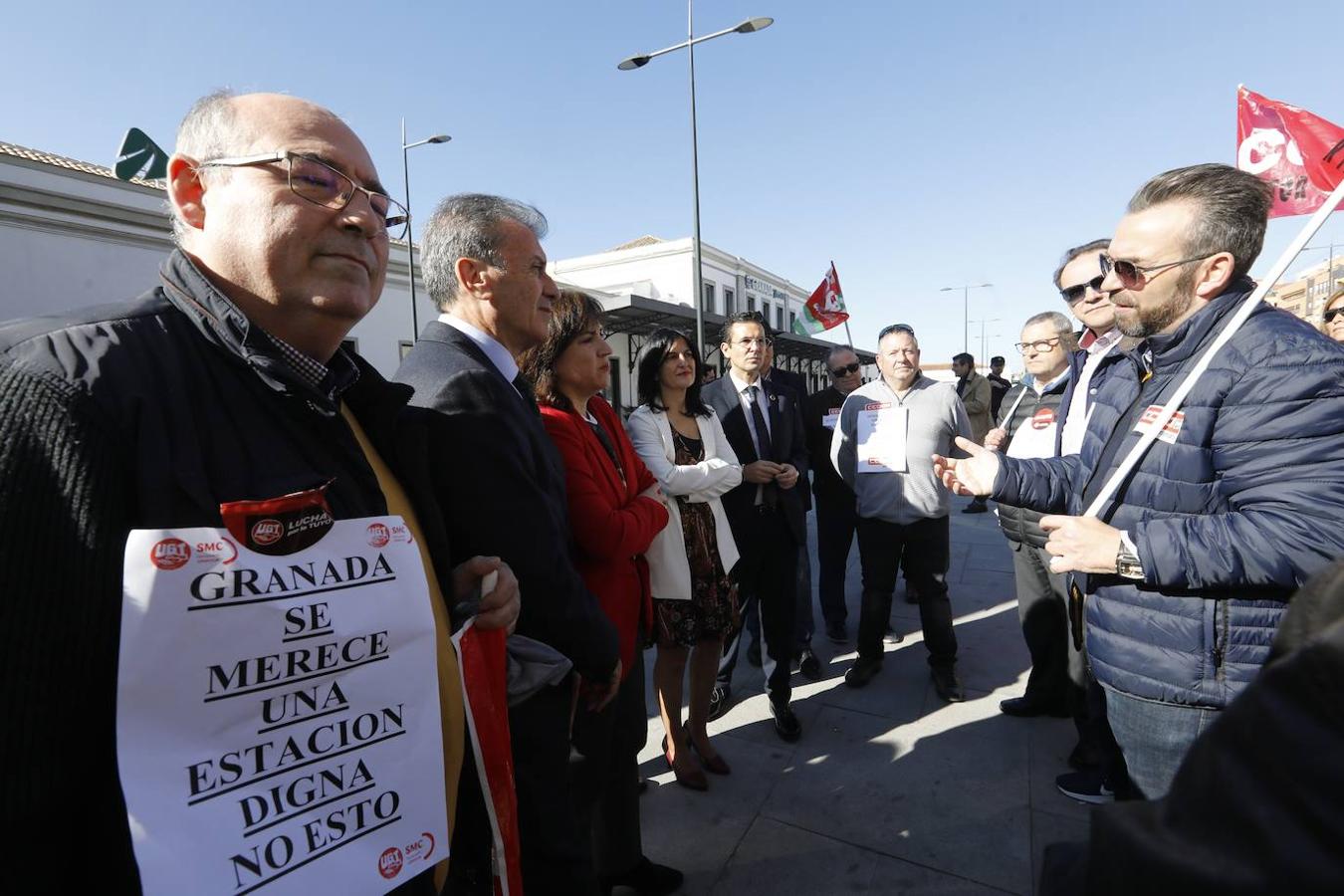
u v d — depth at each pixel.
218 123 0.84
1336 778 0.38
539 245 1.54
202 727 0.66
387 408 1.06
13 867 0.57
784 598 2.74
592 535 1.64
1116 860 0.47
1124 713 1.37
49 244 10.79
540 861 1.37
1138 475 1.34
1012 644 3.61
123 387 0.67
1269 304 1.27
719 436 2.60
